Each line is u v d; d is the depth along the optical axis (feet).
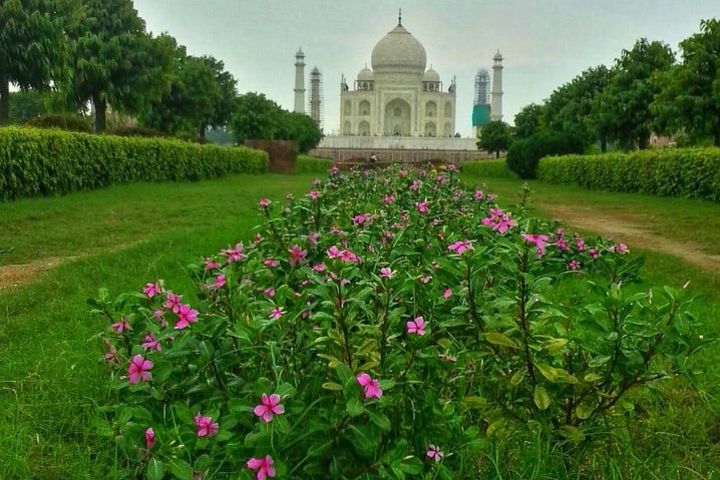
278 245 12.32
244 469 6.59
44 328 14.25
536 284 8.21
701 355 12.49
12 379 11.17
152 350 8.54
